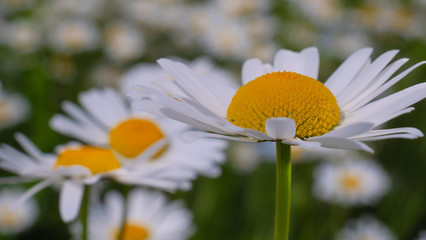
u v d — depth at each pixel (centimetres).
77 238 34
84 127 33
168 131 32
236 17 58
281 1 62
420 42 54
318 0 60
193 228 38
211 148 32
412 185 44
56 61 59
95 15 66
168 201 39
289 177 25
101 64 60
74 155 30
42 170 29
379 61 26
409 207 41
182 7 64
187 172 30
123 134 32
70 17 65
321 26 60
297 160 40
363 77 26
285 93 25
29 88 52
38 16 64
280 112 25
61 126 32
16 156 30
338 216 41
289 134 24
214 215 40
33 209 41
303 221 40
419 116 47
